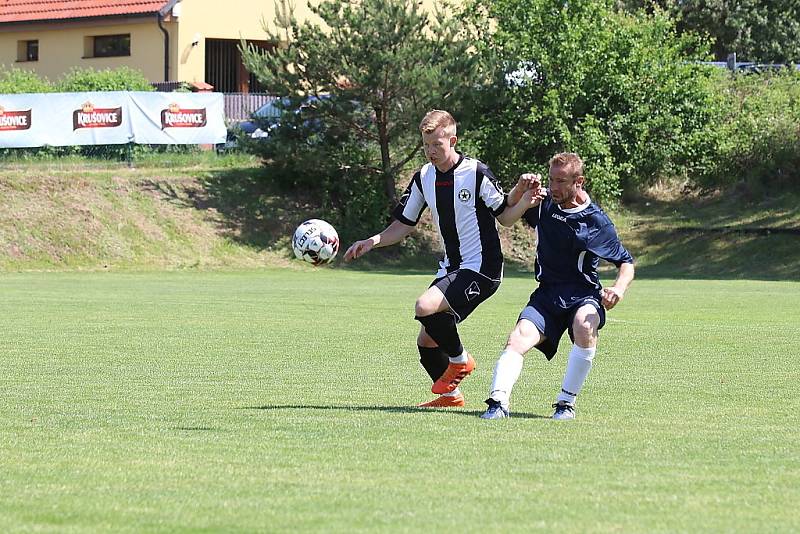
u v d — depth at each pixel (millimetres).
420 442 22125
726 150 140250
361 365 39594
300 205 133000
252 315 62500
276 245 126688
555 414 26203
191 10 150125
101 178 125000
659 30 138125
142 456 20547
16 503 16594
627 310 68625
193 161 134000
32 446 21719
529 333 26297
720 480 18438
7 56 163750
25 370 37594
